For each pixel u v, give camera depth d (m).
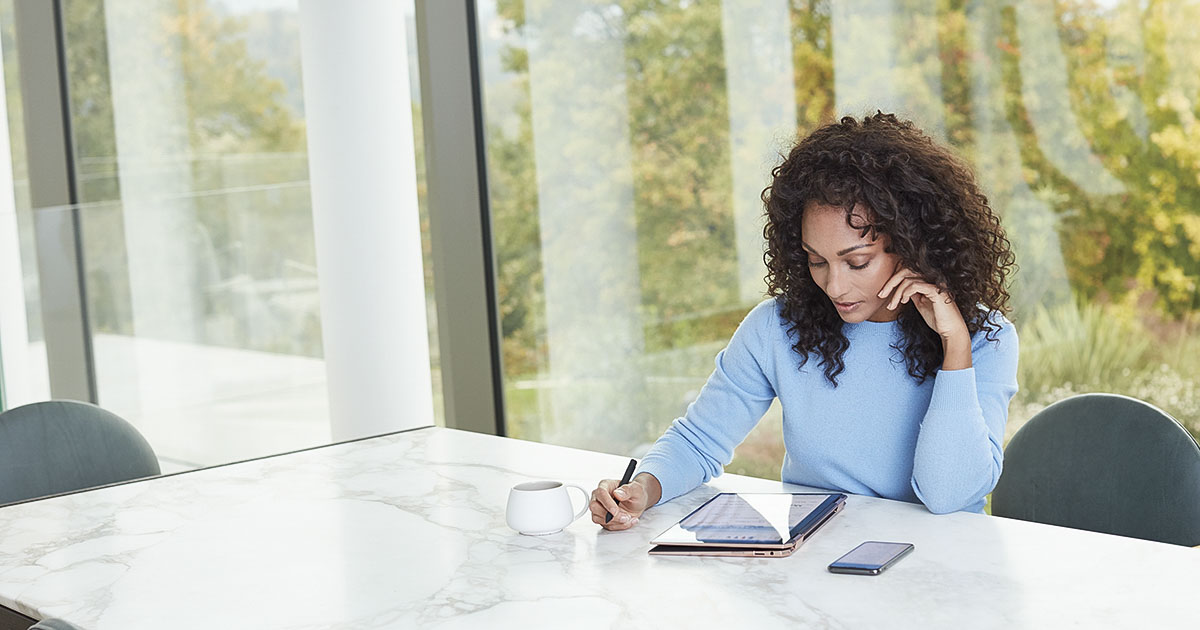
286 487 1.93
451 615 1.26
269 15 4.16
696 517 1.55
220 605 1.34
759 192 2.97
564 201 3.41
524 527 1.53
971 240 1.58
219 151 4.27
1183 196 2.34
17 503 1.96
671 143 3.15
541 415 3.58
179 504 1.86
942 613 1.17
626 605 1.25
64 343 3.19
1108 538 1.37
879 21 2.72
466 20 3.48
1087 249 2.50
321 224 3.44
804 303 1.72
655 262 3.23
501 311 3.64
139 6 4.29
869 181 1.54
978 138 2.62
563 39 3.33
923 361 1.65
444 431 2.34
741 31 2.96
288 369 3.38
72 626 1.20
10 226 3.15
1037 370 2.64
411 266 3.56
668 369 3.25
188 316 3.23
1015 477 1.83
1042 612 1.16
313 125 3.45
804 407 1.76
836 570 1.31
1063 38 2.46
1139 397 2.46
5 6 5.32
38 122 4.38
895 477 1.70
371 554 1.51
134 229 3.17
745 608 1.22
